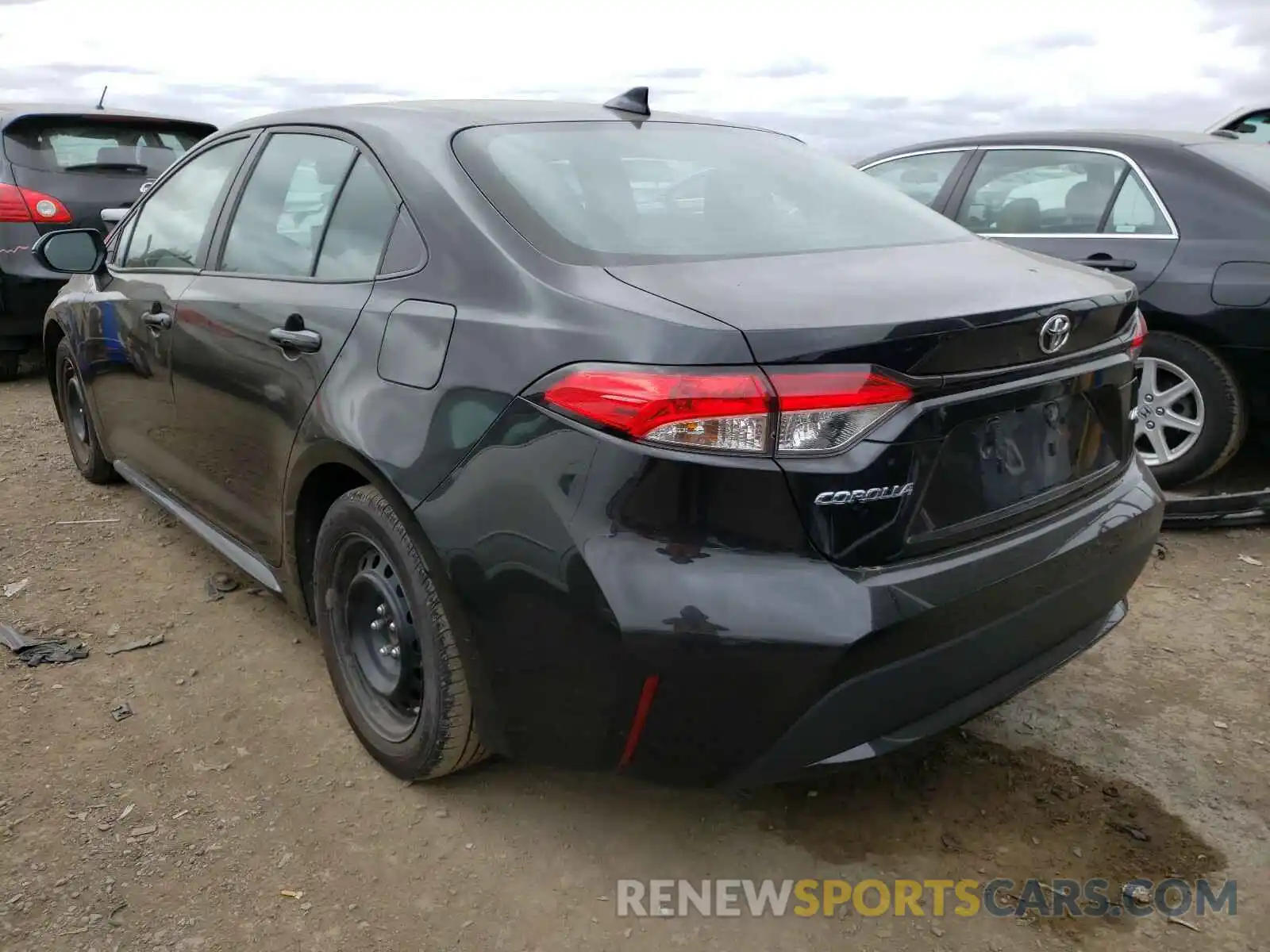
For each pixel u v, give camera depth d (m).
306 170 2.86
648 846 2.36
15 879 2.19
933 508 1.97
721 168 2.71
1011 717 2.89
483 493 2.03
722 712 1.87
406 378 2.23
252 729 2.76
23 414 5.93
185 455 3.34
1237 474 4.69
